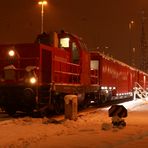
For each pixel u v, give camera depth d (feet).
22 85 70.13
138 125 58.70
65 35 83.97
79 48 84.69
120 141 44.09
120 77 134.00
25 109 72.49
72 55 84.99
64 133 49.88
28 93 69.21
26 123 59.16
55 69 73.41
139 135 48.57
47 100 70.23
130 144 43.11
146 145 42.47
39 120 62.90
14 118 68.39
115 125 56.18
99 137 46.78
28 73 69.82
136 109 92.84
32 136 46.98
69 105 64.75
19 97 70.95
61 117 71.41
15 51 72.28
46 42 78.95
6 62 73.10
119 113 56.39
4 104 72.79
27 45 71.61
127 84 148.36
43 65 71.97
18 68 71.72
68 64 79.66
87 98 93.09
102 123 60.85
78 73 84.48
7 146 40.11
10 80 71.20
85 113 78.74
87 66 90.38
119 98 132.87
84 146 40.68
